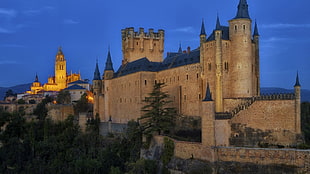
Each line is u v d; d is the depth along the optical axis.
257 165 60.47
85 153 100.62
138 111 105.81
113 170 82.69
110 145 99.56
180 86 96.56
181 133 85.69
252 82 88.06
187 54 100.62
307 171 55.78
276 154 59.00
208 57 85.69
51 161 99.19
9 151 104.94
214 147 65.06
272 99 70.88
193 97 90.94
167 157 74.94
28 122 123.44
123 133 102.19
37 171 94.12
